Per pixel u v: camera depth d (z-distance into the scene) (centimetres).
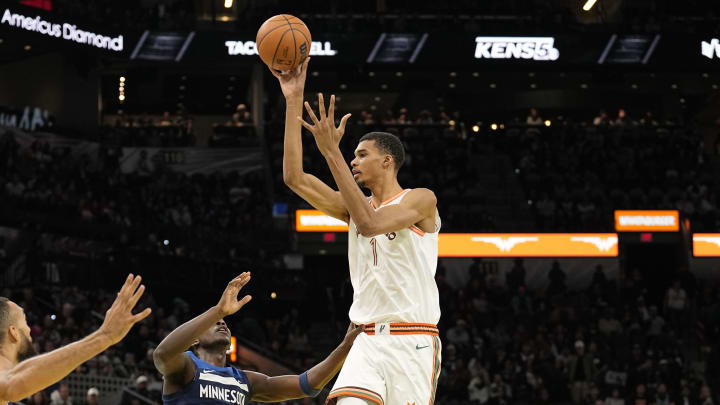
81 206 2148
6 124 2570
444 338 2109
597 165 2803
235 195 2539
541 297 2319
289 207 2442
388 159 427
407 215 401
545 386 1852
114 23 2647
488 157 2877
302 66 424
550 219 2508
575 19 3066
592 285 2327
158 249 2125
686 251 2439
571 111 3309
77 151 2627
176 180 2583
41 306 1734
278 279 2255
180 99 3394
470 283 2273
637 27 2861
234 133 2872
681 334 2244
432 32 2816
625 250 2561
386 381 397
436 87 3219
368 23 2820
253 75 3127
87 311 1683
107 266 1962
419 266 408
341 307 2225
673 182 2711
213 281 2180
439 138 2858
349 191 389
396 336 399
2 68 2781
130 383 1476
